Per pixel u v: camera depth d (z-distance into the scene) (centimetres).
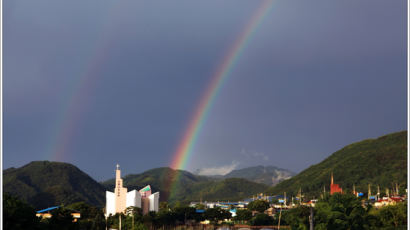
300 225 11956
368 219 12606
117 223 16375
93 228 15138
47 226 9888
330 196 13962
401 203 13275
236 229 19200
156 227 18975
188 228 19812
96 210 18225
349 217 12025
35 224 8938
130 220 16612
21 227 8344
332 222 11769
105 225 15925
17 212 8375
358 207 12575
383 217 13025
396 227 12369
